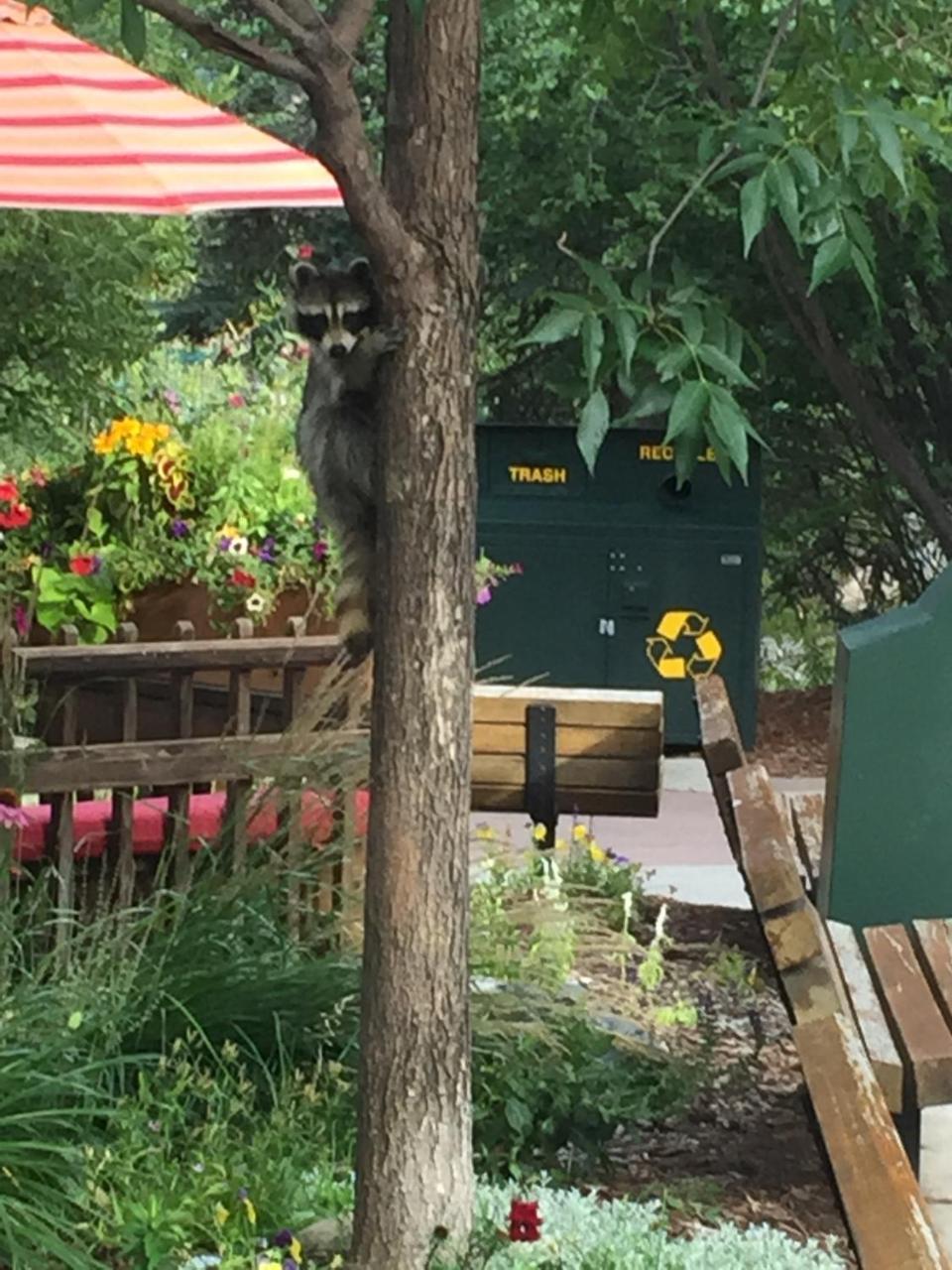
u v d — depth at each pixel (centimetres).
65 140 588
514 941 441
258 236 1413
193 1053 381
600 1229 325
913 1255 242
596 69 445
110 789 423
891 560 1209
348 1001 394
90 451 698
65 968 389
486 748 556
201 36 266
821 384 1090
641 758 557
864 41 336
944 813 401
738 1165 379
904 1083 318
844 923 404
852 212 297
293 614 657
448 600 299
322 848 433
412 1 257
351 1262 310
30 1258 307
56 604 627
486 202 1015
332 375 441
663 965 520
